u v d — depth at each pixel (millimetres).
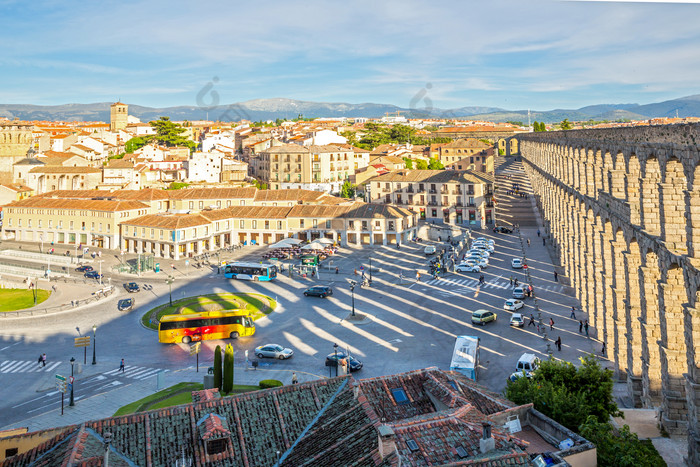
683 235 42219
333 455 29312
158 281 115312
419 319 83125
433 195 169500
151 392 61469
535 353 66562
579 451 30609
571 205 94688
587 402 40344
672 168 42000
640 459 33031
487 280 105188
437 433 27312
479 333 75188
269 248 145750
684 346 42250
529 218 166125
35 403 59562
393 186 175750
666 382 42812
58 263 134875
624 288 57125
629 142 52000
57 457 29281
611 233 62469
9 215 165625
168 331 78375
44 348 77500
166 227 137125
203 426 32062
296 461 30750
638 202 51781
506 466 25219
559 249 115375
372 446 28156
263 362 69000
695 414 37781
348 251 141250
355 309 90312
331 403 35375
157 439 31406
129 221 146500
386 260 128875
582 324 74188
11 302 101562
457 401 32469
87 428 31406
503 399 36125
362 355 69438
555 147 120938
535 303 85812
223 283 111938
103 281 116438
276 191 172875
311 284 109188
